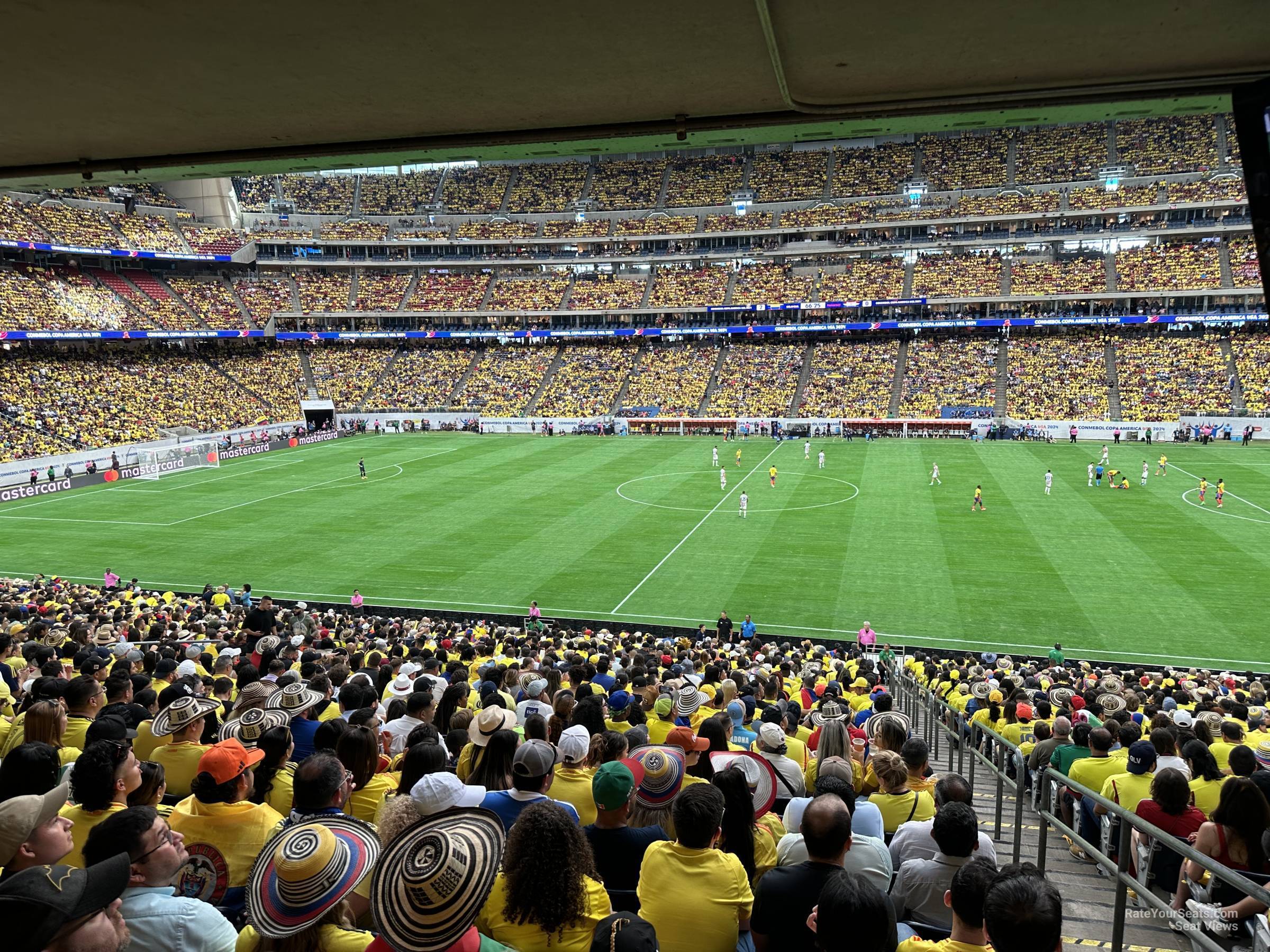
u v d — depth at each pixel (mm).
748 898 5781
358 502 54719
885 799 8555
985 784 16562
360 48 4848
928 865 6395
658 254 103125
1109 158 92750
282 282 103250
